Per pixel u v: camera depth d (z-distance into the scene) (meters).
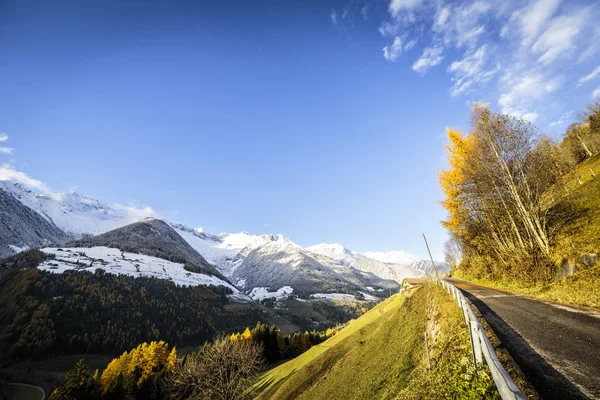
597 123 39.81
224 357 29.59
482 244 32.19
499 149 25.02
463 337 11.17
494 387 6.81
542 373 7.64
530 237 23.75
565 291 16.97
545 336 10.48
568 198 26.23
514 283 24.72
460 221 30.52
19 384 108.69
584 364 7.76
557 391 6.64
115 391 66.19
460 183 28.77
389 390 16.80
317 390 36.47
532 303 16.86
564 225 22.98
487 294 22.67
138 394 67.19
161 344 85.38
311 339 109.88
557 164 29.05
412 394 10.94
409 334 23.84
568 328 11.02
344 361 38.75
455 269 57.34
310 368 47.84
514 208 26.11
